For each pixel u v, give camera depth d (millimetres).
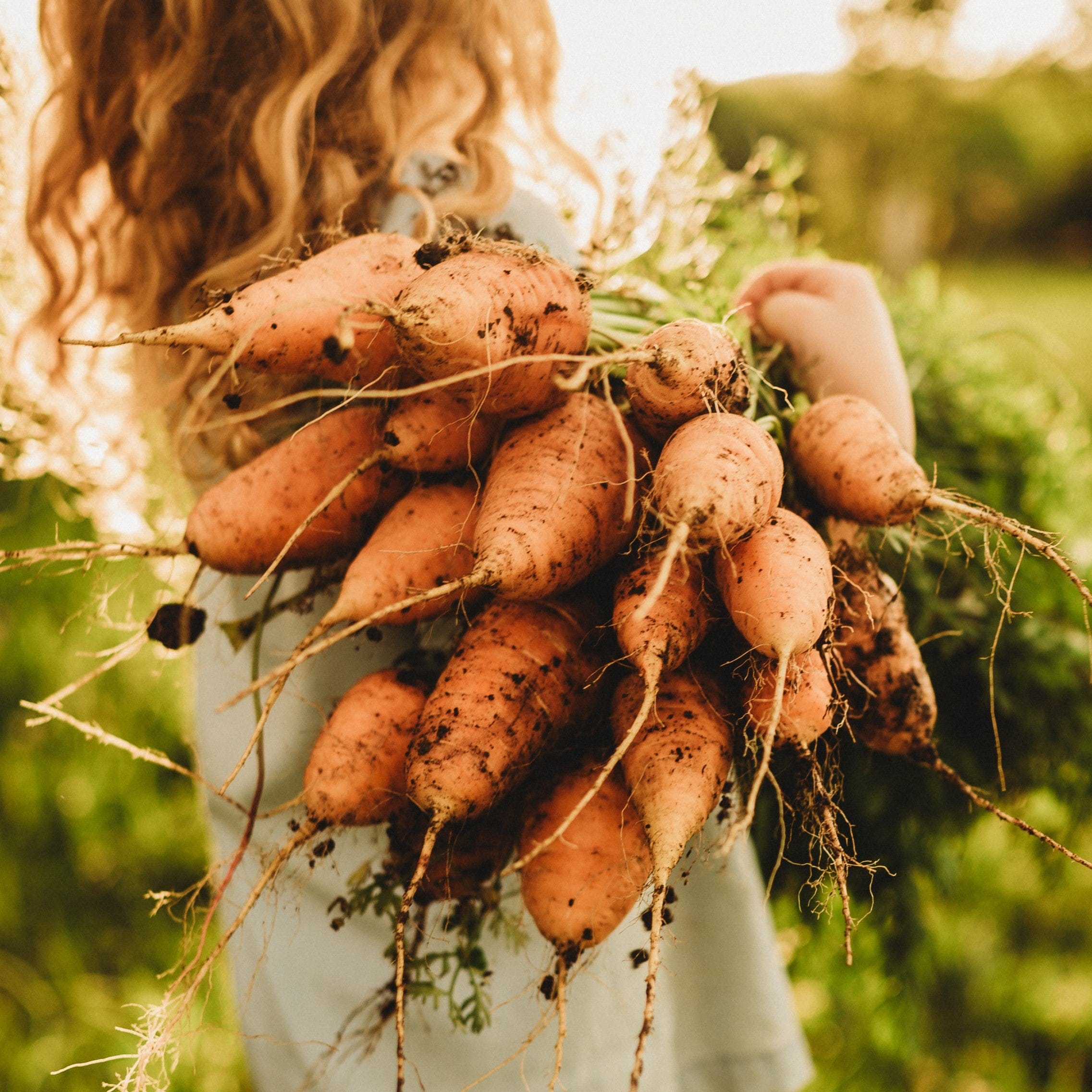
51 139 646
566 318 488
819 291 634
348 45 562
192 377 590
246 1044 651
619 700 502
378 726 520
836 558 545
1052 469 845
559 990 497
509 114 646
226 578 638
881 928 762
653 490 471
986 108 5965
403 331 467
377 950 618
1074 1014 941
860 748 646
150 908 1041
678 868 612
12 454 745
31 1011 936
